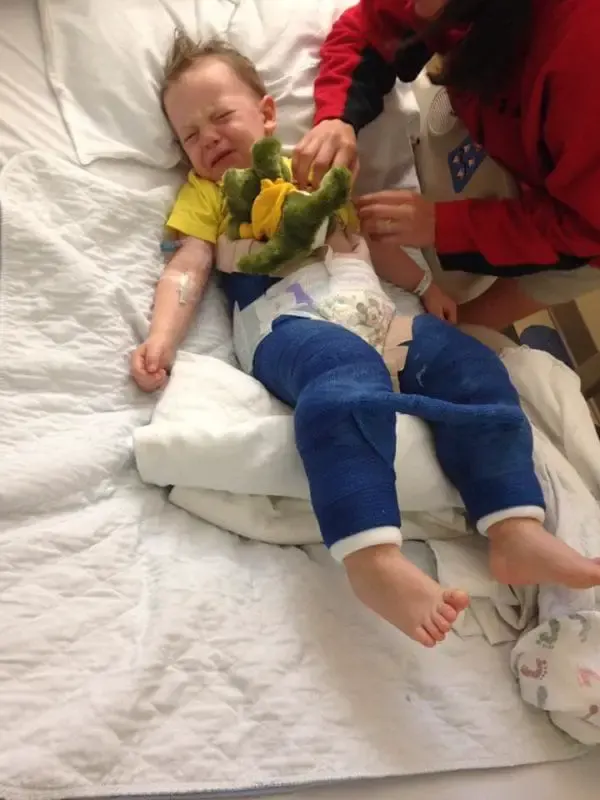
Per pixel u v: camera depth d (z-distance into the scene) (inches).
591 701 35.6
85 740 31.0
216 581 37.5
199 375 42.9
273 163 45.6
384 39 51.6
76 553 36.1
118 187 48.1
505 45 37.8
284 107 54.6
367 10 51.4
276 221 44.8
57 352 41.4
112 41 52.4
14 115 49.9
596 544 40.1
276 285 45.7
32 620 33.5
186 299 46.4
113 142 50.7
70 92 51.5
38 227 43.5
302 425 37.9
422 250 55.1
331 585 39.3
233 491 40.4
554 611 38.2
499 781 35.9
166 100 50.6
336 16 60.2
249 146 50.2
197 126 49.8
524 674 37.5
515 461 39.4
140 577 36.8
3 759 29.8
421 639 34.5
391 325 45.4
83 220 46.3
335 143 48.4
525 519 38.5
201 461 39.3
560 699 36.1
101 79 51.5
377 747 34.6
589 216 41.1
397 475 40.2
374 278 47.1
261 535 40.5
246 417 42.2
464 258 47.6
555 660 36.6
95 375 41.8
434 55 50.7
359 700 35.7
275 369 43.3
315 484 36.9
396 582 35.1
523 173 46.1
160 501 40.3
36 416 39.5
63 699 31.9
